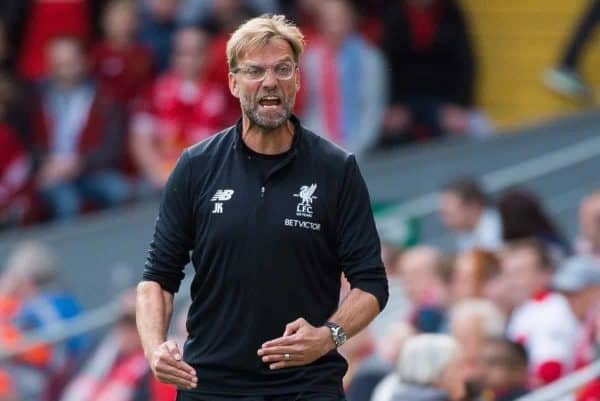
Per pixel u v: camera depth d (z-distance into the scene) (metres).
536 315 25.34
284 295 17.06
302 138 17.27
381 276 17.20
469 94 41.34
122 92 39.78
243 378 17.17
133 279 38.88
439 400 22.73
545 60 43.72
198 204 17.23
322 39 39.25
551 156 39.56
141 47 40.09
